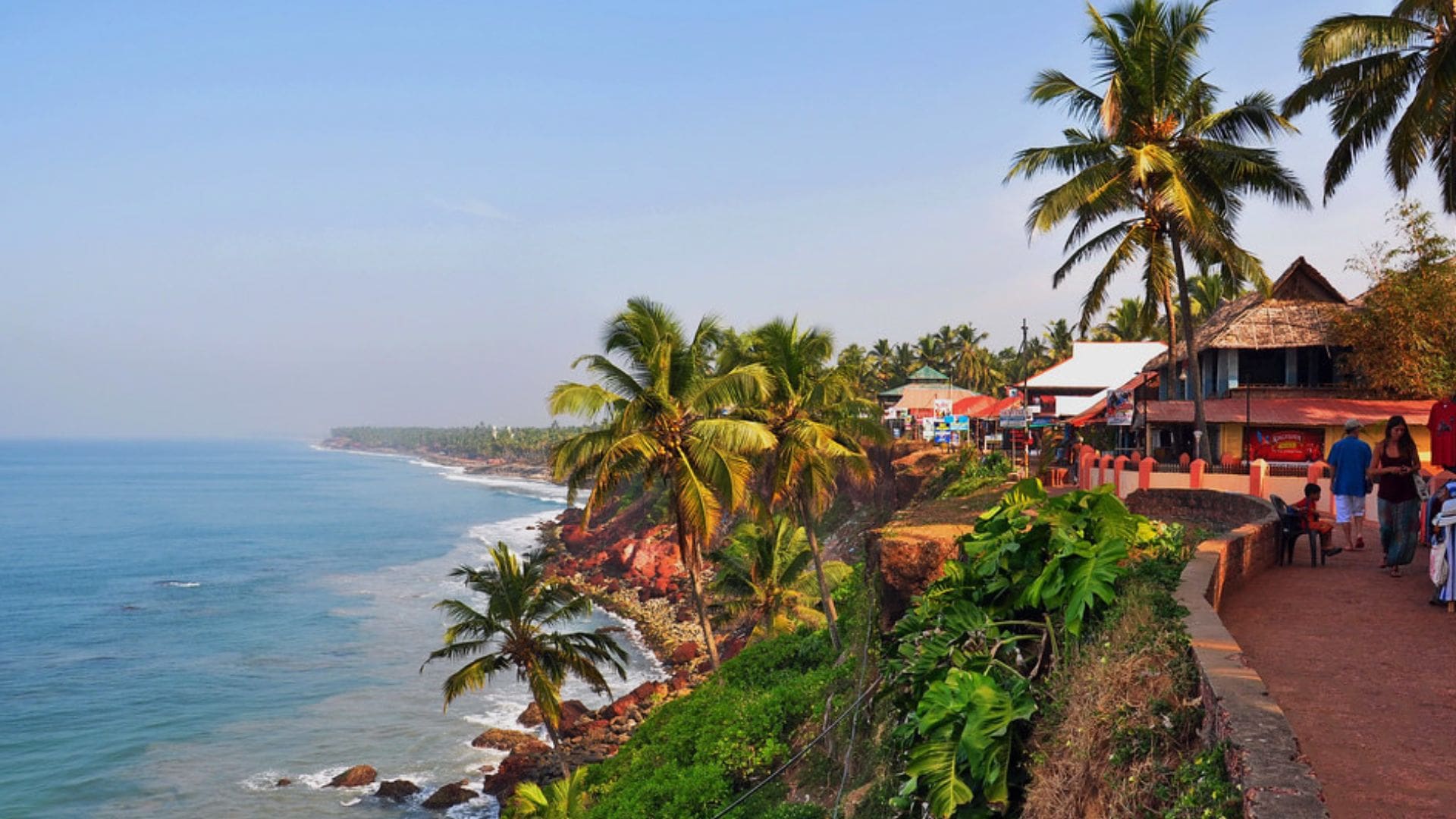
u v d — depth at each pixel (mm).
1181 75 31797
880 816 16719
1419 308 32094
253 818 37250
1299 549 14961
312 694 53562
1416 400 34062
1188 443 38125
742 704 29297
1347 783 5605
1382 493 12172
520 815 30484
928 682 9953
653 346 30625
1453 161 25500
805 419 32281
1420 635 8812
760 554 42469
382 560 105562
